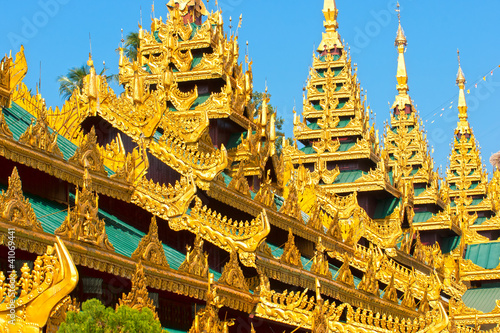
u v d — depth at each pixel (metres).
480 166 86.44
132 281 20.70
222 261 30.78
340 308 33.12
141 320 16.42
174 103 35.81
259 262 28.91
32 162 21.72
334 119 56.50
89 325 15.84
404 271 47.47
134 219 27.23
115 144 27.61
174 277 23.34
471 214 79.75
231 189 30.41
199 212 27.84
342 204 46.12
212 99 35.72
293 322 29.30
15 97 26.48
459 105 88.56
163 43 37.62
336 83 57.78
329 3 60.09
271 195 33.34
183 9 39.88
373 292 37.78
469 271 57.19
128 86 37.16
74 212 20.12
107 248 20.84
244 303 27.75
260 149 36.31
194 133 31.91
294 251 31.42
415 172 73.38
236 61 38.19
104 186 24.73
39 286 17.23
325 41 59.38
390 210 53.09
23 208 18.58
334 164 56.03
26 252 19.94
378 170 52.69
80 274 21.61
